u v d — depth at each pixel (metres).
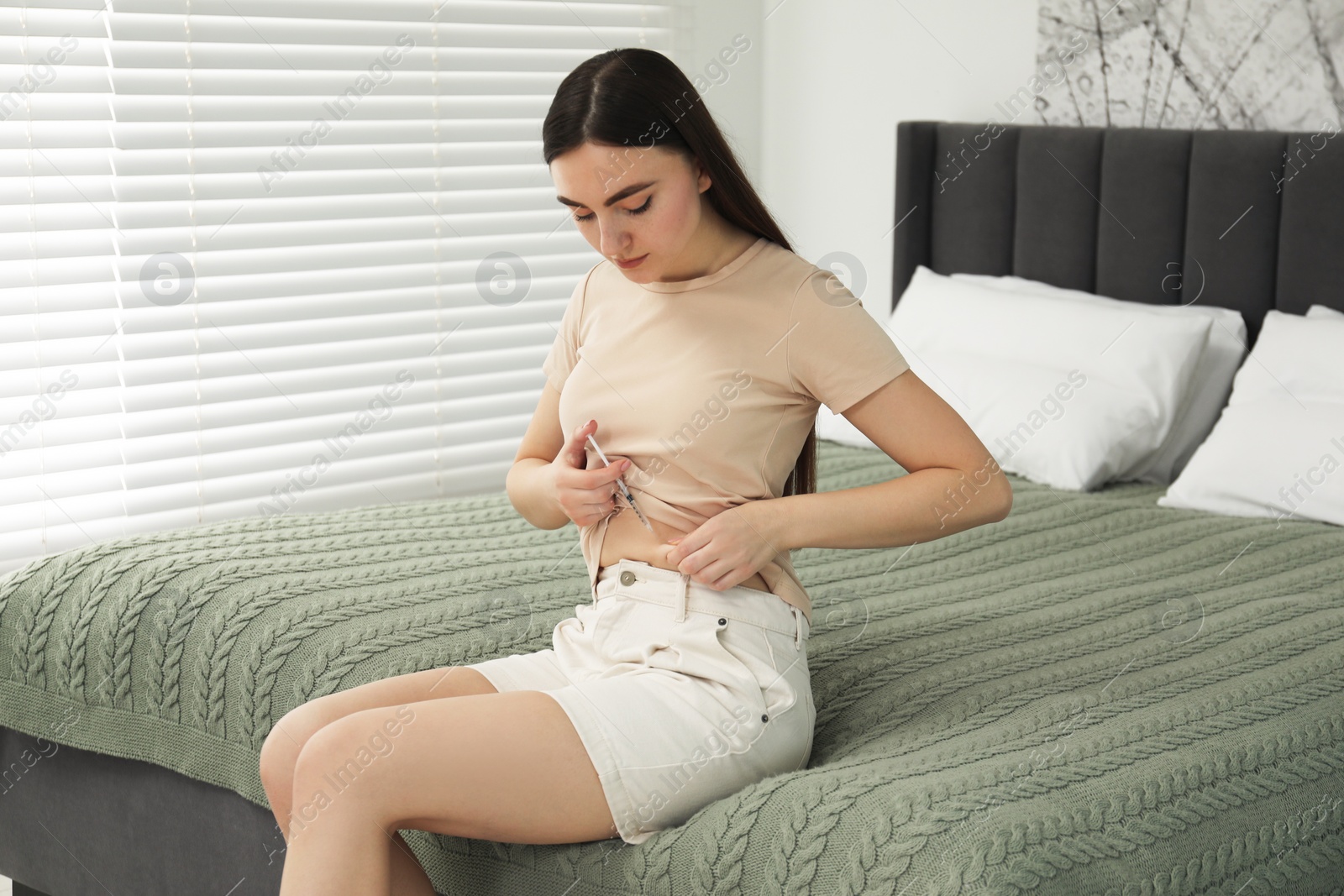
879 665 1.76
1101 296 3.27
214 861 1.91
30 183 2.93
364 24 3.34
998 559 2.31
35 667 2.03
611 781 1.35
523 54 3.61
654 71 1.44
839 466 2.91
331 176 3.32
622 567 1.54
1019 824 1.25
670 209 1.45
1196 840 1.33
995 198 3.46
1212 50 3.05
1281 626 1.91
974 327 3.17
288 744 1.47
